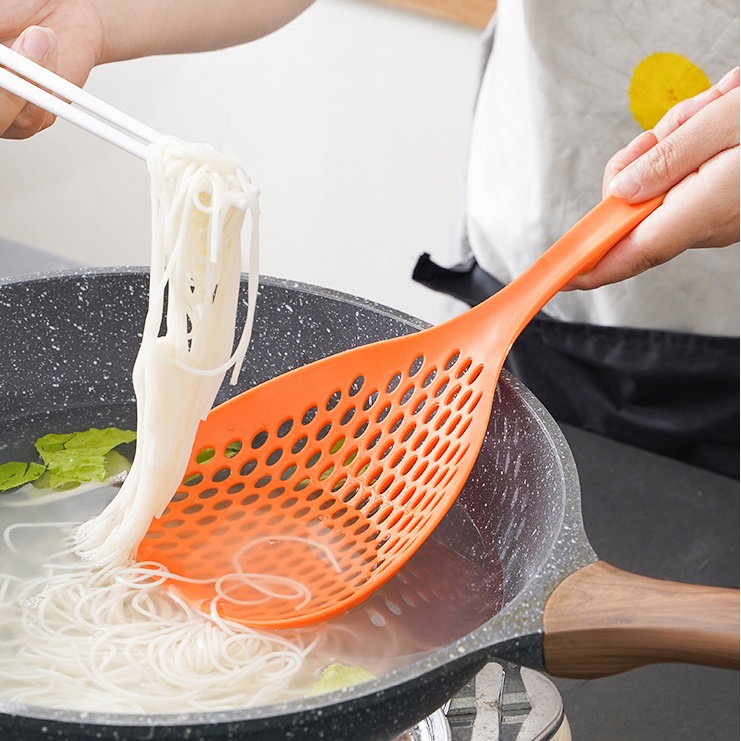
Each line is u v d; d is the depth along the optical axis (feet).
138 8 3.45
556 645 2.54
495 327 3.06
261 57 5.71
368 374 3.15
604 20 3.69
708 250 3.76
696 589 2.54
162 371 2.98
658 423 3.87
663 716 3.08
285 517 3.12
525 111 3.94
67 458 3.21
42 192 6.28
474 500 3.14
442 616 2.97
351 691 2.45
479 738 2.80
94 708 2.79
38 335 3.26
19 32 3.29
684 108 3.21
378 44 5.40
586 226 3.07
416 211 5.74
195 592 2.99
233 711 2.42
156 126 6.10
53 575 3.01
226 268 2.97
